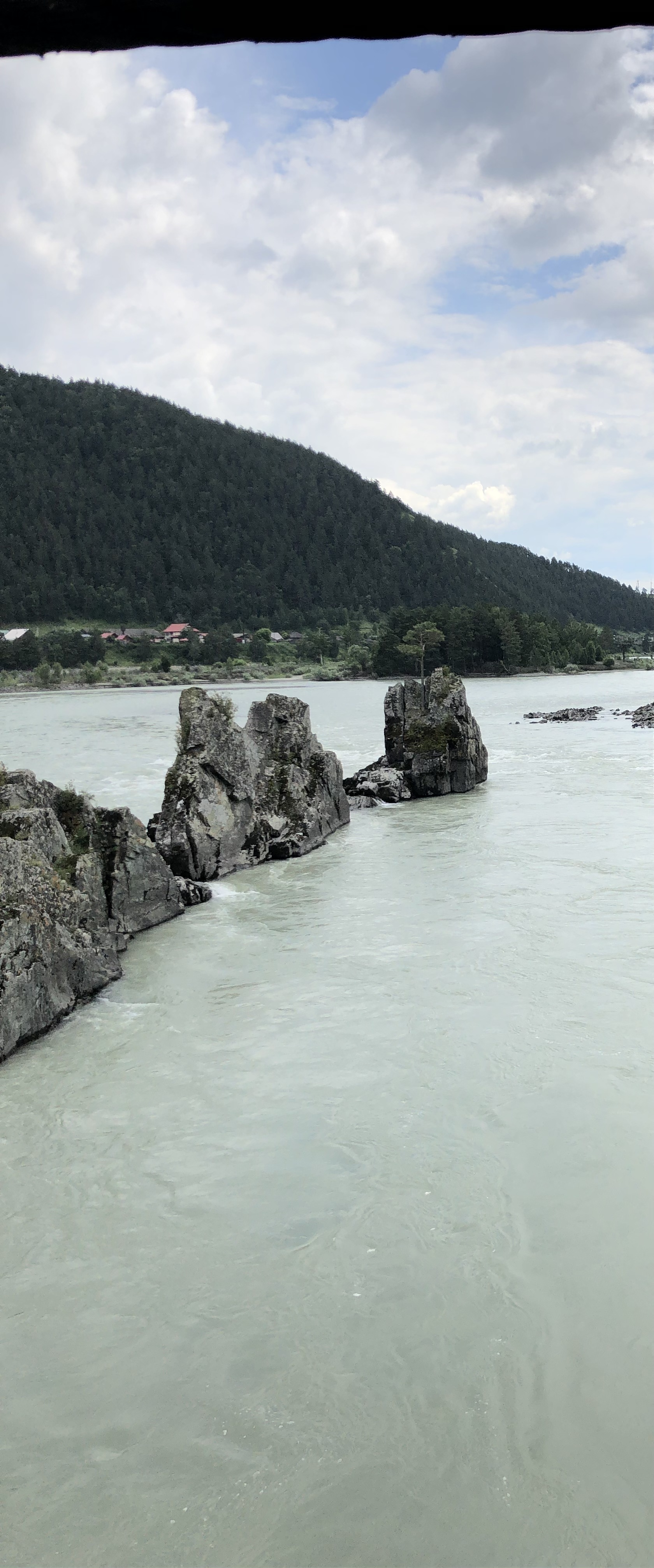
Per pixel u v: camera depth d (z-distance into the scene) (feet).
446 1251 28.91
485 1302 26.73
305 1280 27.94
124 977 54.80
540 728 212.23
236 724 86.79
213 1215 31.30
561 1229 29.71
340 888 73.51
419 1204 31.35
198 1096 39.78
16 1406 23.77
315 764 98.43
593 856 79.20
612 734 192.03
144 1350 25.54
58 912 51.93
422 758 120.57
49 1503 21.08
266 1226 30.60
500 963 53.52
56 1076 42.19
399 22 7.70
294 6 7.40
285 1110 38.11
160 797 114.21
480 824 97.76
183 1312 26.91
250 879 78.59
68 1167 34.63
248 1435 22.74
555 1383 23.88
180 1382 24.39
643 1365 24.36
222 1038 45.60
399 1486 21.26
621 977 50.39
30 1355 25.48
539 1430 22.54
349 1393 23.85
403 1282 27.66
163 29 7.79
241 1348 25.46
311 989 51.37
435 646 577.84
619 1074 39.55
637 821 94.12
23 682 639.35
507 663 576.61
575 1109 36.86
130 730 239.91
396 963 54.65
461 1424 22.79
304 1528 20.31
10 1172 34.40
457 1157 33.99
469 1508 20.63
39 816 60.03
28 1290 28.02
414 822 101.91
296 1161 34.35
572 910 63.00
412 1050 42.88
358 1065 41.75
